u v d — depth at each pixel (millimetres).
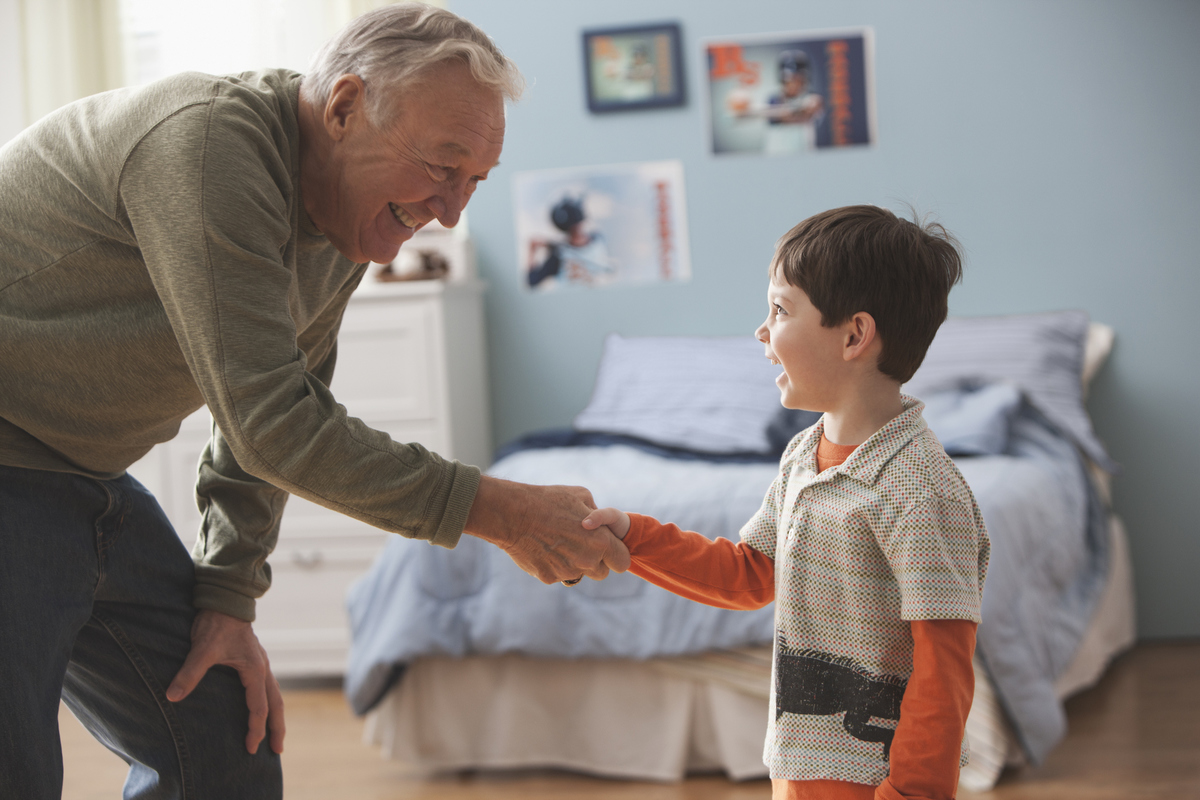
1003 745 2168
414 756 2443
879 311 1007
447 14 1081
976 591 969
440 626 2379
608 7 3568
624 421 3154
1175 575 3400
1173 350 3396
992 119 3451
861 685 992
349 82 1039
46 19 3543
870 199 3518
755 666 2266
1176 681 2904
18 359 1020
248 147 1000
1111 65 3395
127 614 1191
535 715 2418
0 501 1027
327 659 3135
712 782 2314
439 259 3389
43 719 1019
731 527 2316
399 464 1012
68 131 1037
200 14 3592
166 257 950
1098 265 3428
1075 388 3152
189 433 3113
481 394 3584
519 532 1061
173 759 1229
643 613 2326
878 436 1009
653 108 3574
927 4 3457
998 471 2566
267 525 1309
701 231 3590
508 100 1105
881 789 939
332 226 1133
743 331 3588
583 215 3625
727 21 3531
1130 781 2197
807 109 3525
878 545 986
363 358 3193
